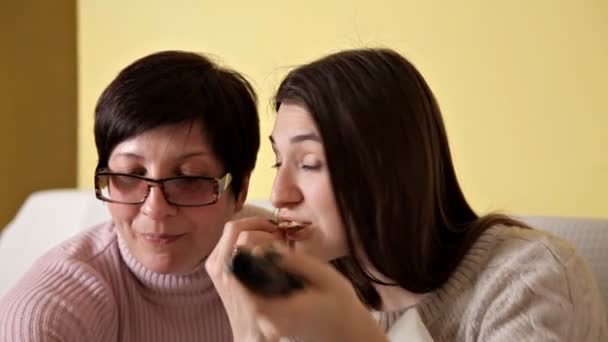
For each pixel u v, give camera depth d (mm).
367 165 764
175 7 1923
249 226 710
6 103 2184
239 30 1801
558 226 1138
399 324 833
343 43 1622
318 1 1656
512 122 1433
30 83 2229
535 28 1390
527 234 839
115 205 904
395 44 1552
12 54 2184
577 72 1356
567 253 815
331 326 506
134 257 957
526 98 1412
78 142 2227
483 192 1479
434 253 853
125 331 964
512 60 1419
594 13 1328
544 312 738
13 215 2236
